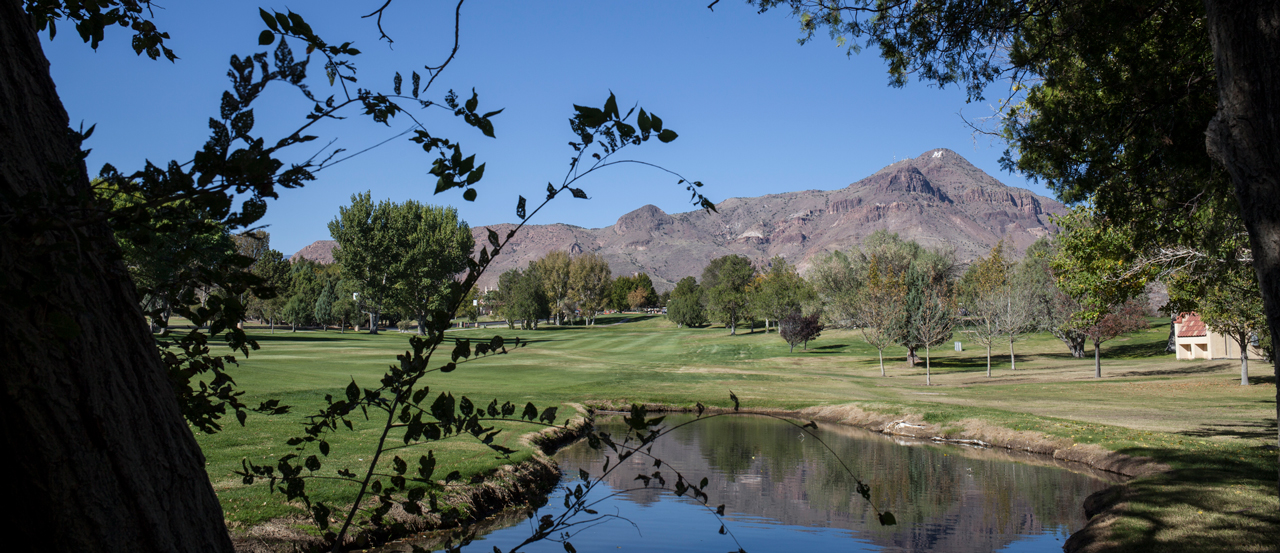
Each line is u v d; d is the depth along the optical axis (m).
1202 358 50.41
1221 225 11.08
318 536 8.74
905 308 51.75
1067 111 10.47
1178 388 32.75
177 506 2.07
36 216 1.79
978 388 36.41
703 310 116.69
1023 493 14.80
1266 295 4.25
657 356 58.12
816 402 28.89
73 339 1.90
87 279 1.97
